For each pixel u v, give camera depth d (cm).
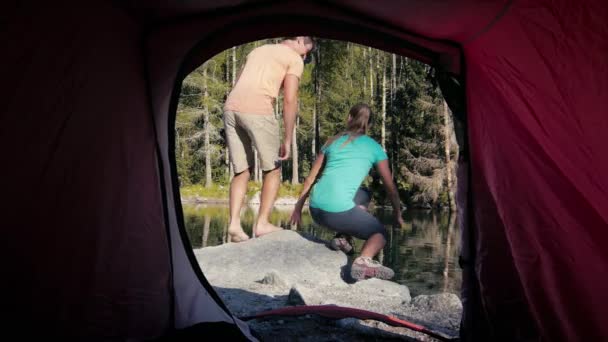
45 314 187
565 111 167
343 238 429
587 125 161
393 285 365
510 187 202
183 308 241
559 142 174
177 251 251
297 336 239
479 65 214
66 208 186
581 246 177
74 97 179
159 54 226
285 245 435
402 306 309
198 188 3047
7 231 165
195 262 261
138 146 221
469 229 234
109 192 206
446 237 748
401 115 2845
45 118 168
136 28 211
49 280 186
